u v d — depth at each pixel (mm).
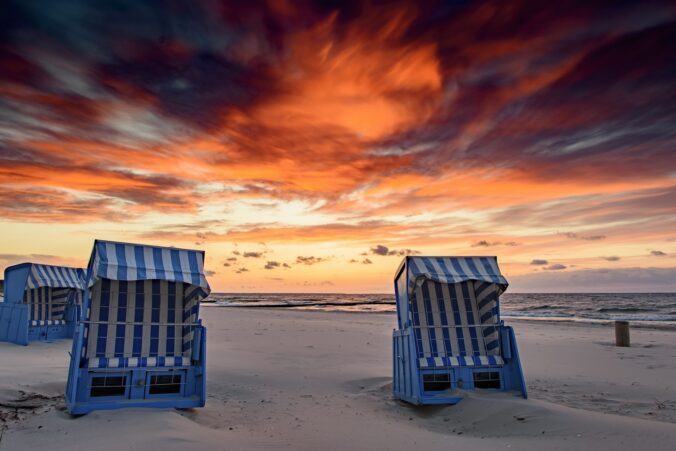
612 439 5051
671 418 6965
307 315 38250
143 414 6383
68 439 5293
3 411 6797
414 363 8109
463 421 7062
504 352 8539
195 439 5395
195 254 7918
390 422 7094
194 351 7551
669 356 13977
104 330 7648
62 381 8969
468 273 8586
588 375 10992
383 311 50375
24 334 14938
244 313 40094
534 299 96938
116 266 7031
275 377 10922
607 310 50500
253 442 5602
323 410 7852
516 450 5199
